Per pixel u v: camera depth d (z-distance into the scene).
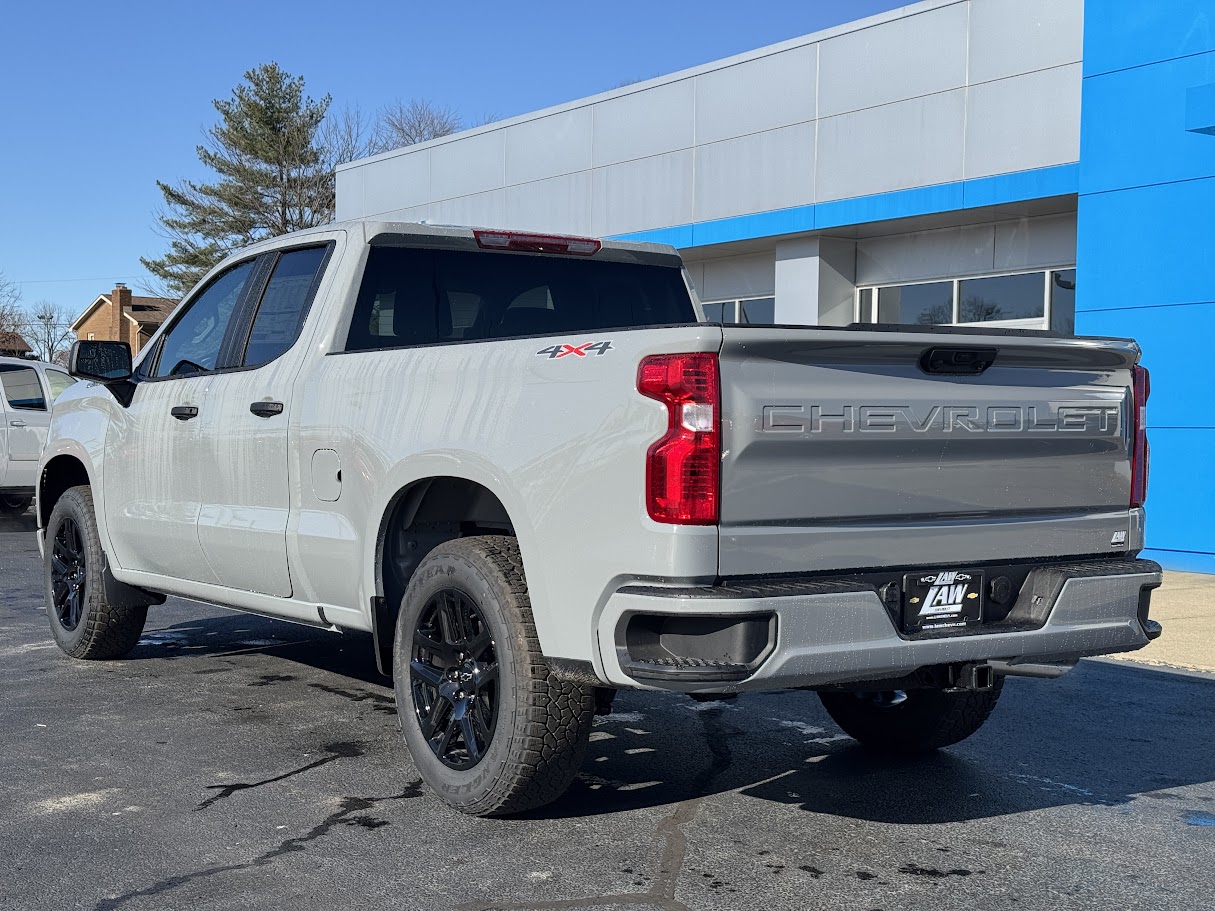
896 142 14.86
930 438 4.11
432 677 4.59
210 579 6.09
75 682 6.74
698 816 4.61
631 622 3.81
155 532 6.34
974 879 4.01
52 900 3.75
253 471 5.62
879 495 4.04
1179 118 12.04
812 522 3.91
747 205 16.66
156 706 6.20
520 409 4.21
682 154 17.53
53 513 7.26
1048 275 14.59
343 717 6.00
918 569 4.13
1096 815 4.71
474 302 5.80
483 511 4.93
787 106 16.09
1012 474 4.36
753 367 3.79
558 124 19.47
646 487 3.75
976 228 15.27
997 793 4.98
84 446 6.94
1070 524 4.52
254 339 5.90
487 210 20.88
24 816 4.52
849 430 3.94
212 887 3.85
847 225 15.45
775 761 5.39
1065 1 13.22
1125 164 12.46
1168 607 9.91
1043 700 6.73
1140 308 12.39
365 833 4.35
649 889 3.87
